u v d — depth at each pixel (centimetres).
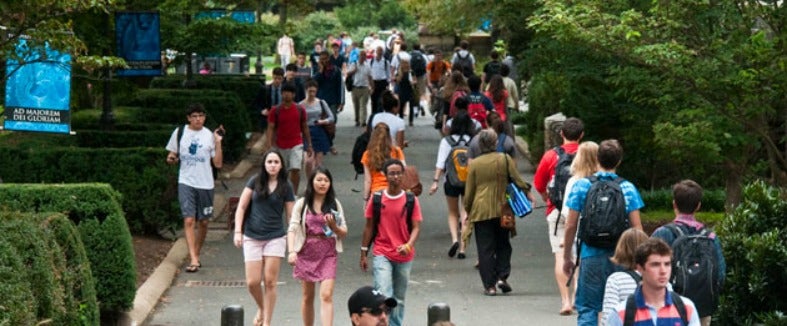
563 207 3142
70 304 2702
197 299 3741
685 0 3688
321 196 3172
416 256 4425
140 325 3394
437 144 7725
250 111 7931
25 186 3347
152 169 4519
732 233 2975
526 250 4541
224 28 5912
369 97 8712
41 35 3638
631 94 4244
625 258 2389
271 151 3328
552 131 6006
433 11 10119
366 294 2288
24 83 4072
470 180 3797
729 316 2912
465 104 4441
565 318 3488
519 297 3784
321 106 5562
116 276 3309
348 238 4753
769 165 4228
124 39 5203
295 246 3166
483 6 7569
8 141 5012
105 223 3316
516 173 3775
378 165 4012
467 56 8531
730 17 3766
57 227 2842
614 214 2777
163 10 5706
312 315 3238
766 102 3794
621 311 2147
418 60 9381
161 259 4228
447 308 2723
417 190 4022
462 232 4422
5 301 2252
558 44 4666
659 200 5309
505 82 6925
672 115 4072
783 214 3003
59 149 4569
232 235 4716
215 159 4119
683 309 2134
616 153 2844
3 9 3519
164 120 6119
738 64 3756
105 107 5291
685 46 3766
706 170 5569
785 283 2888
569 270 2919
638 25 3772
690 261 2497
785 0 3725
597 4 3841
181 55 6328
